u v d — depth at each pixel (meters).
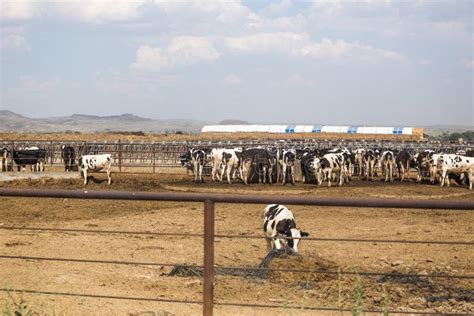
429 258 14.07
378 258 13.97
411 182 35.47
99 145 39.41
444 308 9.86
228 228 18.27
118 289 10.57
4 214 20.59
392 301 10.22
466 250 15.01
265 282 11.29
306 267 11.97
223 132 89.38
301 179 34.50
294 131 85.94
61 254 13.62
